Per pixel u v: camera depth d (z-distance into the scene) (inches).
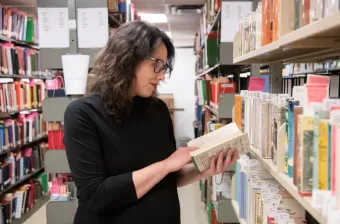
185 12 205.2
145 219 47.0
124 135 46.9
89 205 44.6
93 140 44.7
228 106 100.4
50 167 100.7
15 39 169.0
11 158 156.1
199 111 218.4
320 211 29.0
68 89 91.7
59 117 97.1
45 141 205.0
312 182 33.0
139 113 49.5
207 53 136.6
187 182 55.1
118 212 46.6
